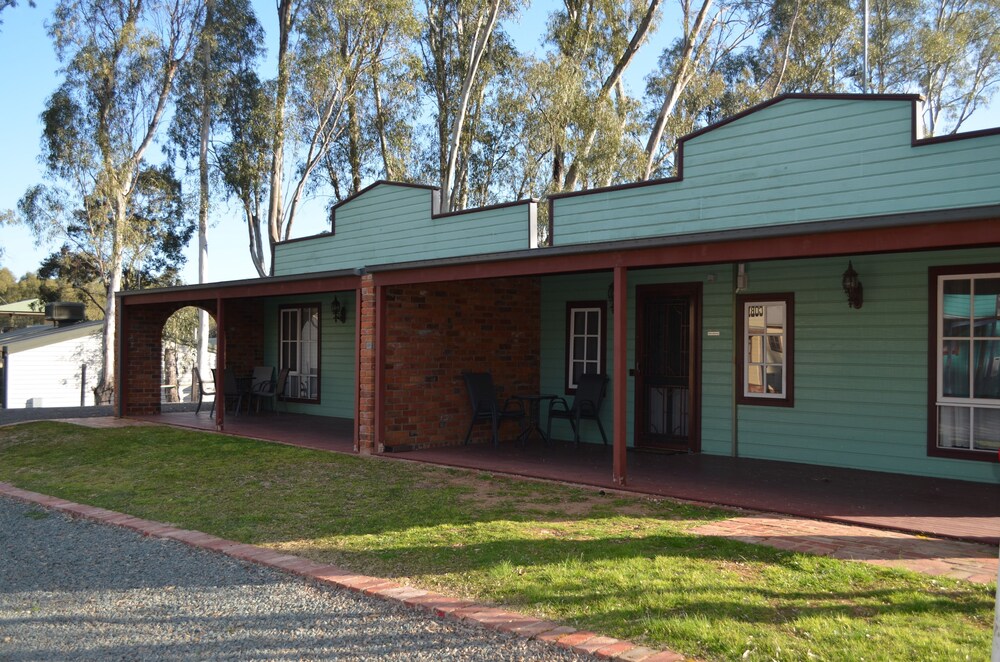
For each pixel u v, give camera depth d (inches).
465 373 421.4
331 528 246.5
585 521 244.7
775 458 358.6
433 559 207.8
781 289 357.1
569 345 447.8
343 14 808.3
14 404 1014.4
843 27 915.4
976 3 914.7
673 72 856.9
